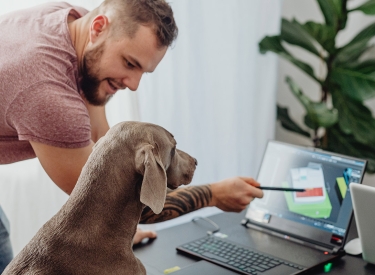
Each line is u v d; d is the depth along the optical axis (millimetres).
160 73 2207
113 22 1293
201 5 2291
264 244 1510
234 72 2494
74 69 1323
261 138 2740
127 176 1094
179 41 2238
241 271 1323
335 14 2395
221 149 2543
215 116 2488
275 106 2738
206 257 1416
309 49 2465
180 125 2326
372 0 2320
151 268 1371
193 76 2338
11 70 1194
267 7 2588
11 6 1759
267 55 2648
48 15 1369
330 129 2547
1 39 1269
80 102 1249
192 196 1404
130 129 1129
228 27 2428
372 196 1257
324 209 1514
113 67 1317
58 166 1235
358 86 2369
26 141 1353
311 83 2902
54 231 1064
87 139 1229
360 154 2473
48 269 1028
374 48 2590
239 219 1737
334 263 1406
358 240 1514
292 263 1371
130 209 1112
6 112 1217
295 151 1636
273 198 1636
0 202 1830
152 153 1046
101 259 1062
